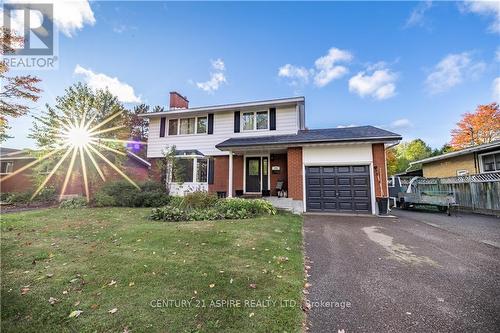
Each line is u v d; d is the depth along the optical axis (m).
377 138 9.79
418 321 2.61
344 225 7.60
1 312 2.66
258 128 14.00
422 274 3.84
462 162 14.55
